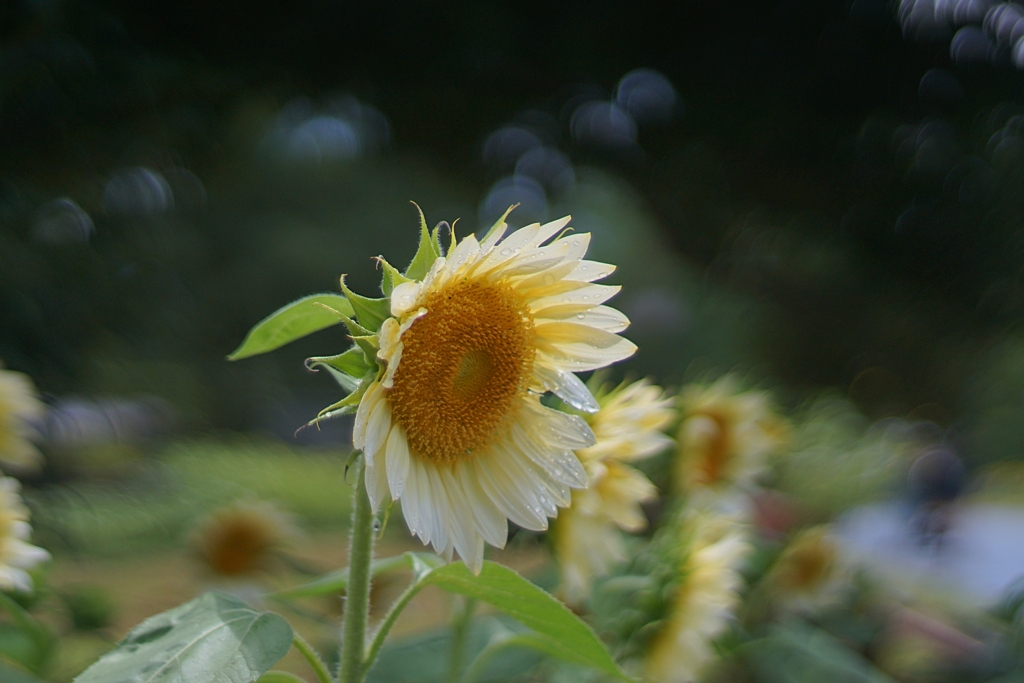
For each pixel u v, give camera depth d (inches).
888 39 208.2
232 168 184.4
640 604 52.9
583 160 255.9
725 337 263.6
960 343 271.4
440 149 237.9
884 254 255.1
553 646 46.8
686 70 207.3
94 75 93.5
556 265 44.2
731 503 58.8
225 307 217.5
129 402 150.0
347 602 43.9
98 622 54.9
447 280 43.8
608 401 49.5
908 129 223.9
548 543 50.4
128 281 107.8
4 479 48.6
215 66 122.3
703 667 56.5
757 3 195.2
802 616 73.8
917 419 279.4
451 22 165.9
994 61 216.7
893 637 78.0
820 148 226.4
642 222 277.6
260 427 239.6
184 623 41.8
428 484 43.8
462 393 44.3
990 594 118.6
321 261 288.2
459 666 51.4
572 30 187.2
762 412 59.6
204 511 142.3
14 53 85.7
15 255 86.6
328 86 161.3
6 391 51.6
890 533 141.3
